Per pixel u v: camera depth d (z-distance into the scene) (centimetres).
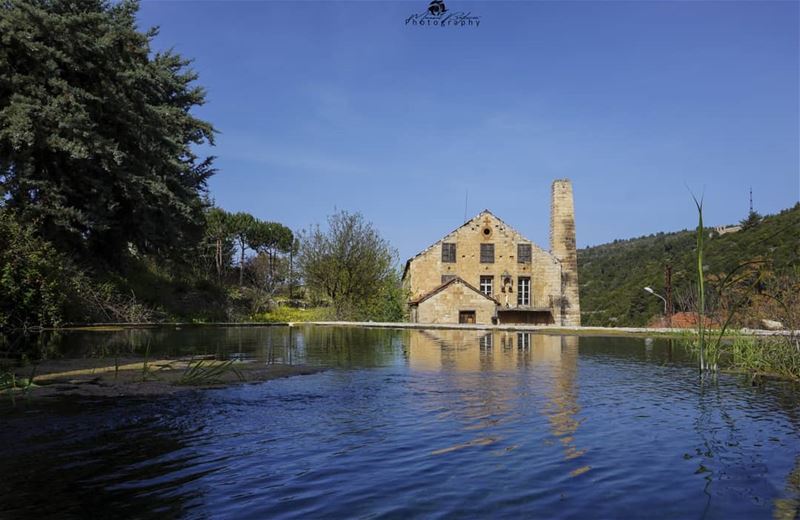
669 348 1617
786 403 717
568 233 4531
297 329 2752
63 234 2264
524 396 764
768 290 1422
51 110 2003
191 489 398
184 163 3002
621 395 775
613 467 451
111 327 2277
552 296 4366
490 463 461
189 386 829
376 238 4228
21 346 1384
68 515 351
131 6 2742
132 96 2389
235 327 2811
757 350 1127
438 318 4025
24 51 2052
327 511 361
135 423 589
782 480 421
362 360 1230
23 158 2034
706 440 534
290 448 500
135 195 2391
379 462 462
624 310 5403
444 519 348
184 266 3838
